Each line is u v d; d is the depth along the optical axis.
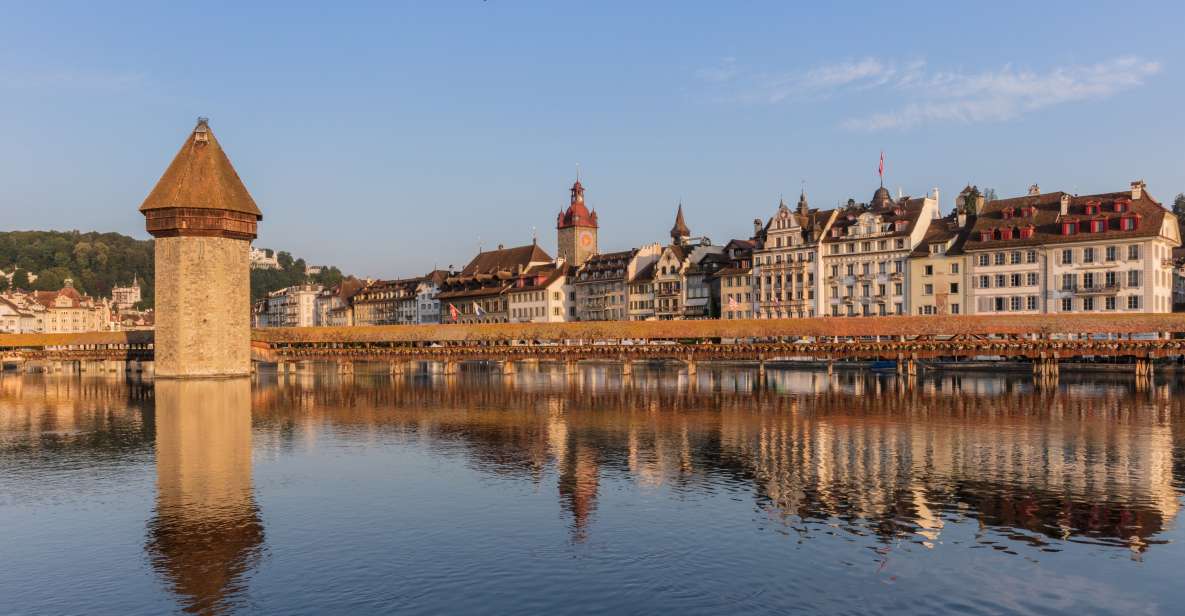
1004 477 35.03
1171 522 28.34
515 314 164.75
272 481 36.78
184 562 25.81
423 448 44.50
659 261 142.25
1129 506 30.34
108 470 39.72
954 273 104.50
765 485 34.16
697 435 47.09
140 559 26.14
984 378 81.12
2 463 41.75
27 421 58.06
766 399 65.25
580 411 59.38
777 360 116.50
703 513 30.08
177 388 84.19
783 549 26.00
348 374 105.06
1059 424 49.12
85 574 24.86
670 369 108.56
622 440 45.81
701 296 135.88
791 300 121.62
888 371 94.75
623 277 147.38
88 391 82.31
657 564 24.86
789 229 122.75
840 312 117.00
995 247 99.69
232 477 37.75
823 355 79.94
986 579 23.38
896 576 23.70
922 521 28.75
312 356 101.94
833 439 44.94
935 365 95.88
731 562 24.91
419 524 29.41
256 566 25.31
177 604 22.52
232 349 96.38
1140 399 61.03
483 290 171.75
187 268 93.44
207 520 30.44
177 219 92.38
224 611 21.95
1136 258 89.50
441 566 25.00
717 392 71.88
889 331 83.00
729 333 88.56
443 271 196.12
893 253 110.81
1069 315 78.69
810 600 22.08
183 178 93.88
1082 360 89.44
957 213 115.19
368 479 36.88
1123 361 87.38
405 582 23.75
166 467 40.28
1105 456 39.25
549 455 41.72
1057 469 36.50
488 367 120.12
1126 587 22.78
